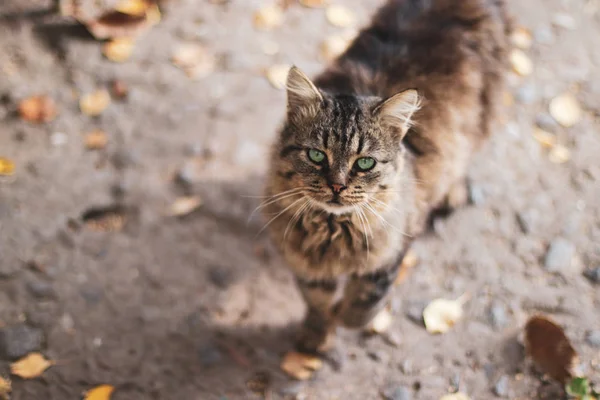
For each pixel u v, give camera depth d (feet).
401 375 3.09
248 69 3.88
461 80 3.11
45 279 3.26
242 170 3.58
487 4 3.26
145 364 3.09
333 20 4.08
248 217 3.45
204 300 3.26
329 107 2.69
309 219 2.82
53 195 3.47
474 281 3.31
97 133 3.65
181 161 3.59
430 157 3.05
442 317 3.20
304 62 3.92
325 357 3.13
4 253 3.31
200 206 3.47
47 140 3.62
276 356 3.13
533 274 3.32
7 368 3.05
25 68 3.81
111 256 3.34
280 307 3.26
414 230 2.98
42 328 3.15
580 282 3.29
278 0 4.13
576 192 3.53
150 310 3.22
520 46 3.99
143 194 3.49
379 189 2.75
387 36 3.17
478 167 3.59
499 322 3.20
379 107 2.68
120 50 3.88
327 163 2.70
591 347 3.11
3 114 3.67
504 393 3.03
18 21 3.90
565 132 3.72
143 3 4.02
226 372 3.09
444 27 3.16
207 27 4.01
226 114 3.73
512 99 3.81
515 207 3.49
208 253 3.37
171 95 3.78
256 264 3.35
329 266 2.89
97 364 3.08
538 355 3.06
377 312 3.04
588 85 3.88
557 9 4.18
